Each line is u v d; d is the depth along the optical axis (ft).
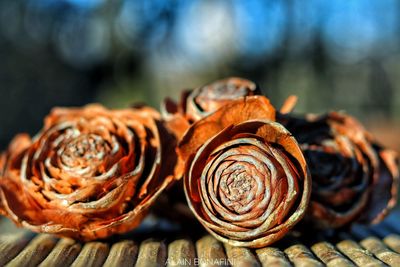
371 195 0.64
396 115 3.80
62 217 0.54
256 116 0.53
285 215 0.50
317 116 0.66
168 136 0.57
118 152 0.54
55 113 0.62
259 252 0.52
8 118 2.09
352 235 0.65
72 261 0.53
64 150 0.55
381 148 0.67
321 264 0.49
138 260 0.52
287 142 0.51
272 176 0.50
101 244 0.57
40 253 0.55
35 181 0.55
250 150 0.51
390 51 3.30
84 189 0.53
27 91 2.19
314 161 0.60
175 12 2.19
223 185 0.51
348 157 0.61
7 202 0.56
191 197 0.53
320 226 0.60
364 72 3.36
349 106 3.38
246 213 0.50
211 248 0.55
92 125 0.58
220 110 0.53
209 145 0.52
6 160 0.63
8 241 0.59
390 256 0.53
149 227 0.69
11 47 2.20
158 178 0.55
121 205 0.54
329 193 0.59
